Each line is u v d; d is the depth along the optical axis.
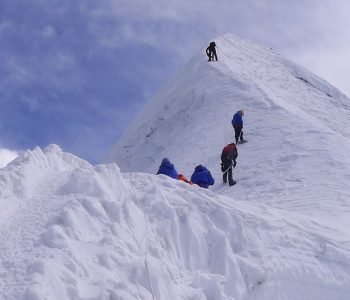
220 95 30.67
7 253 6.61
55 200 8.22
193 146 25.55
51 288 5.99
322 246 9.80
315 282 9.07
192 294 7.40
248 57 43.56
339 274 9.44
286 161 20.33
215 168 22.16
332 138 22.25
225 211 9.36
